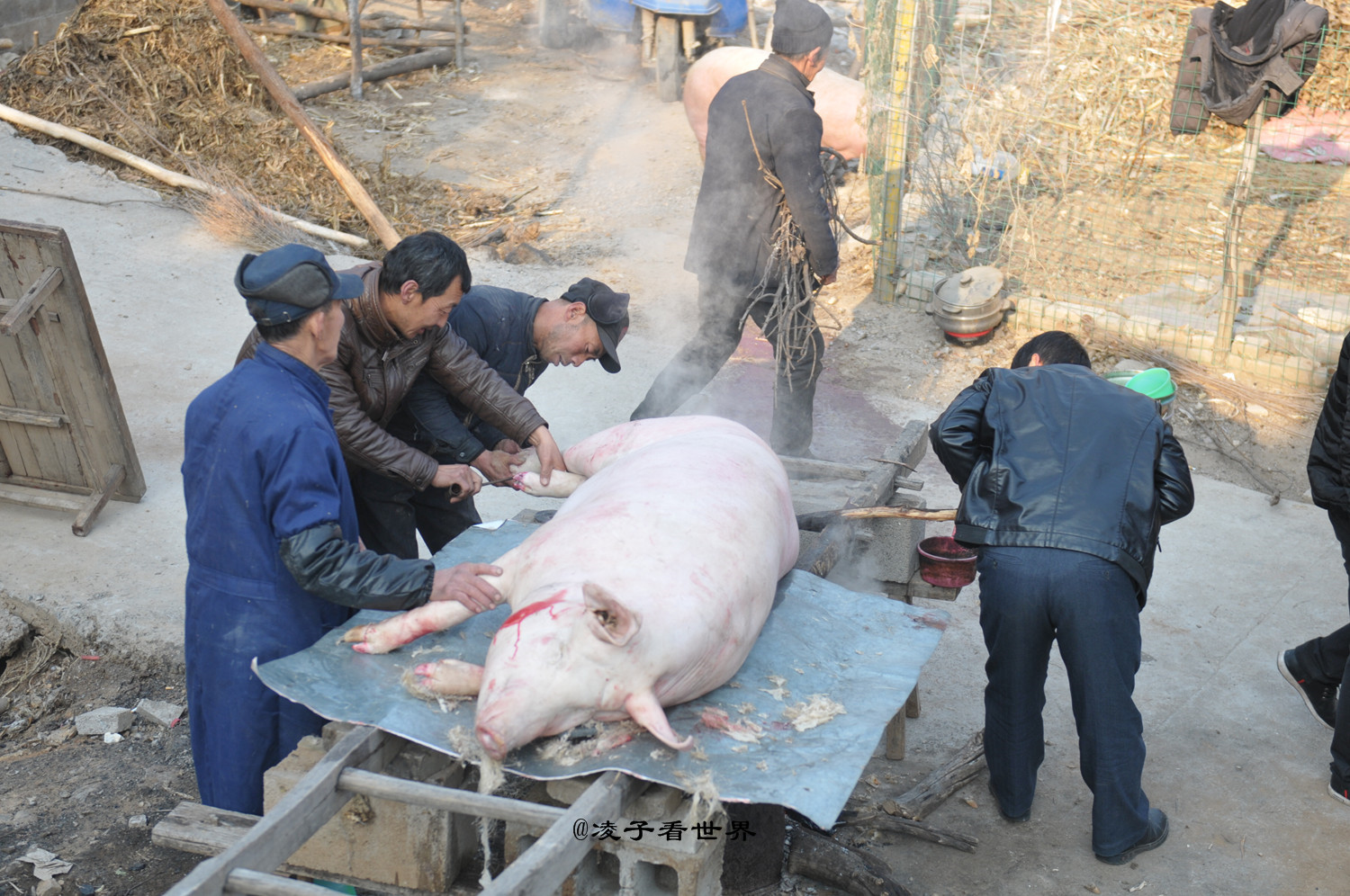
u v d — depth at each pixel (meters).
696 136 9.66
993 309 7.27
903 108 7.57
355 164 9.23
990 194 8.34
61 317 4.75
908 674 2.75
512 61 12.68
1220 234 8.26
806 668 2.76
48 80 8.98
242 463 2.67
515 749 2.34
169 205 8.36
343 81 11.29
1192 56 6.88
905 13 7.39
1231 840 3.61
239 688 2.78
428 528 4.11
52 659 4.42
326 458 2.68
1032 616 3.22
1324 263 7.99
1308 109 9.41
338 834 2.49
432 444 3.68
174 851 3.53
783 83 4.94
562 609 2.35
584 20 13.15
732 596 2.52
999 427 3.34
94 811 3.67
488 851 2.39
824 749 2.40
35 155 8.59
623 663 2.28
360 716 2.43
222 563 2.76
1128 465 3.23
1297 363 6.81
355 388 3.29
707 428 3.24
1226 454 6.17
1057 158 8.72
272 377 2.72
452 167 9.98
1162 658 4.54
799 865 3.30
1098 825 3.44
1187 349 7.08
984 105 8.44
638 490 2.73
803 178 4.89
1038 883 3.40
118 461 5.06
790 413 5.45
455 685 2.47
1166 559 5.22
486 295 3.75
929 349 7.39
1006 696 3.43
